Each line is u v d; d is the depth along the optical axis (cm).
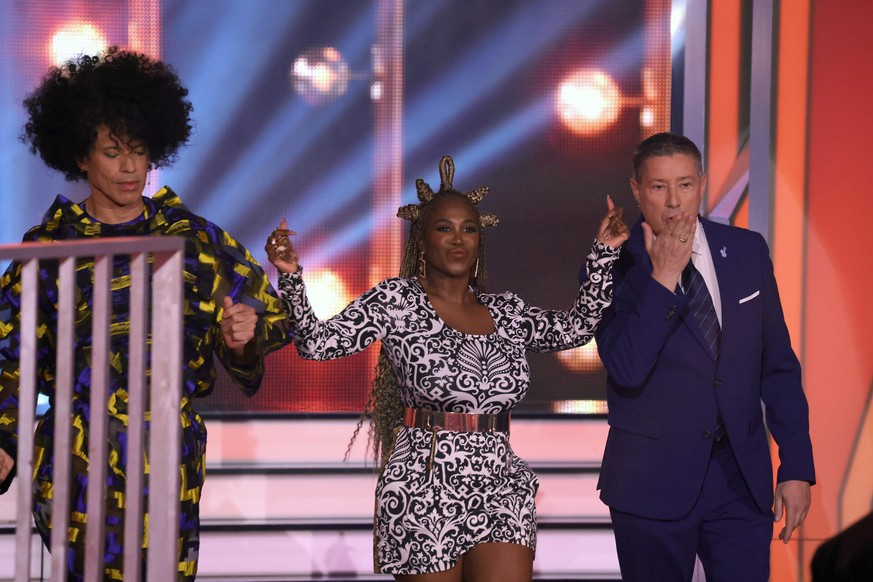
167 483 739
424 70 2459
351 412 2011
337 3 2430
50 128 1053
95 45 2339
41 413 1892
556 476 1838
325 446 1917
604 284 1169
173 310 737
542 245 2466
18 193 2261
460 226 1170
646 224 1164
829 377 1756
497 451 1141
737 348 1161
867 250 1750
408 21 2448
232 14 2392
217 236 1091
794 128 1744
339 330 1113
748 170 1736
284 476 1808
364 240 2442
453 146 2473
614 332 1206
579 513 1775
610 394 1211
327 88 2431
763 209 1738
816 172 1747
